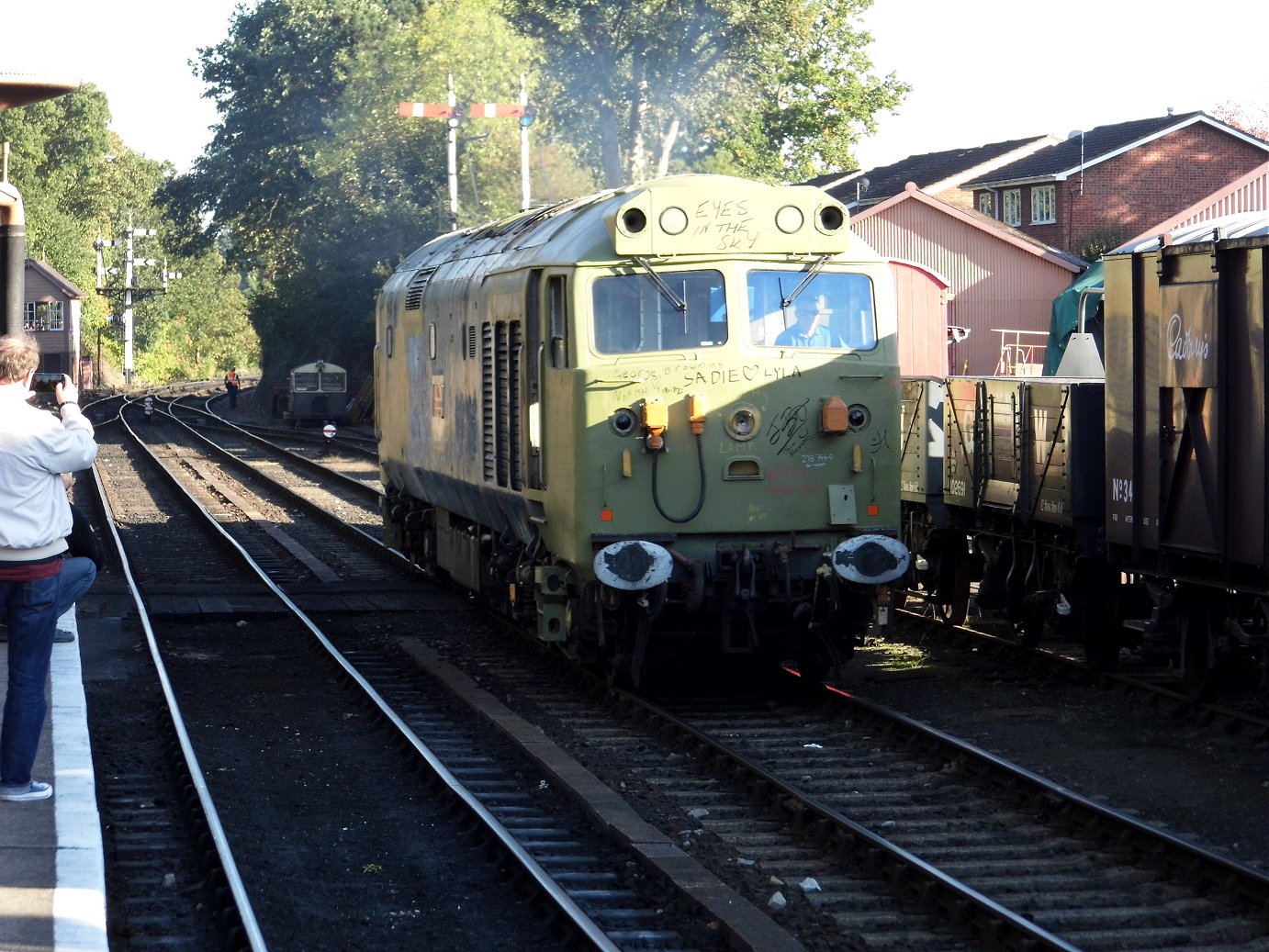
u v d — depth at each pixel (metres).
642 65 73.19
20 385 10.81
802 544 16.08
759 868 11.12
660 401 15.63
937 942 9.69
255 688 17.91
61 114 144.50
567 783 13.20
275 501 41.50
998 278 61.88
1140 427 15.86
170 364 166.75
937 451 21.34
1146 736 14.77
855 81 85.00
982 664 19.02
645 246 15.74
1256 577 14.41
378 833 12.24
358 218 72.62
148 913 10.29
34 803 11.16
